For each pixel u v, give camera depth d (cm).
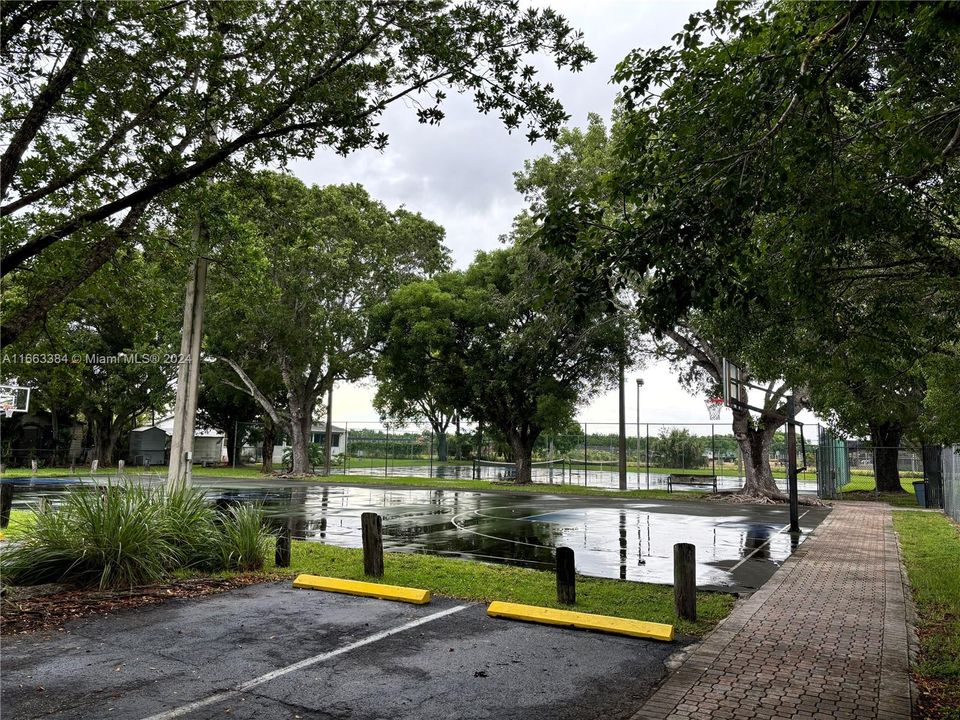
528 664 598
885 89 582
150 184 833
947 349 829
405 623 727
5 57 730
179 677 545
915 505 2477
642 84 545
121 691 511
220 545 980
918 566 1133
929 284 682
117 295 1216
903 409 2261
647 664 607
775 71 463
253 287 1703
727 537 1497
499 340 3072
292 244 1563
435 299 3130
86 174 887
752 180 502
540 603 817
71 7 696
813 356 782
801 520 1873
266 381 4016
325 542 1345
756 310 868
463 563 1088
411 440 5744
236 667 572
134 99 856
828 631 719
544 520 1805
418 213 3622
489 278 3272
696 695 527
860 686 550
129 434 4772
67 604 762
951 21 393
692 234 491
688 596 760
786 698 522
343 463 4506
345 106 855
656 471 4347
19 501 1881
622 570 1080
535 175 2400
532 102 872
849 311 713
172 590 845
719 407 2777
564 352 3053
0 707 477
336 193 3195
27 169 880
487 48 841
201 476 3653
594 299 526
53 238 806
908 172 582
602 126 2498
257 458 5697
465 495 2669
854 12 441
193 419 1248
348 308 3378
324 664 586
